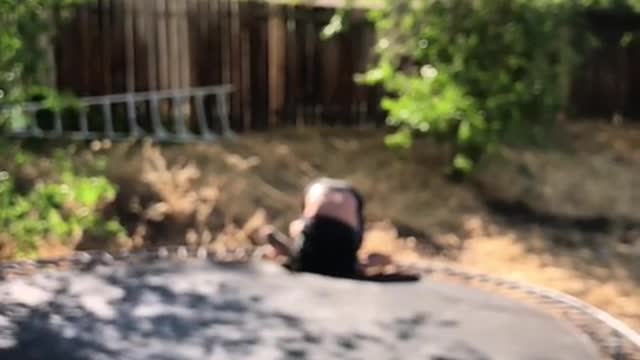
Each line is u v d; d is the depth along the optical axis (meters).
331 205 3.26
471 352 2.44
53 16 5.60
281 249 3.43
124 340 2.44
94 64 6.63
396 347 2.46
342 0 7.48
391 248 5.54
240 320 2.64
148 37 6.86
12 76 4.09
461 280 3.30
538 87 6.55
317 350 2.41
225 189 5.91
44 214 4.24
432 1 6.43
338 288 3.02
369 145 7.27
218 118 7.23
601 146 8.11
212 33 7.14
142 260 3.40
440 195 6.53
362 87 7.80
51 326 2.54
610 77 9.16
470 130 6.45
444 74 6.49
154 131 6.85
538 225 6.29
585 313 2.89
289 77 7.54
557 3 6.54
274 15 7.41
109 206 5.46
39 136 6.15
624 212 6.60
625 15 9.00
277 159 6.59
